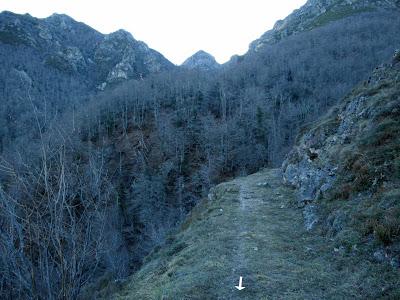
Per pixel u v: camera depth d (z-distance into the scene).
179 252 14.32
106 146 67.00
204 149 73.25
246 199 21.02
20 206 4.55
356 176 14.24
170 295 9.60
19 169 4.85
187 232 17.62
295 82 108.44
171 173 67.88
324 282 9.01
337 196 14.33
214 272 10.54
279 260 10.95
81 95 154.38
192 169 69.19
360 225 10.91
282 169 27.77
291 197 19.61
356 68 113.06
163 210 53.69
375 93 19.30
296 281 9.34
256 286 9.32
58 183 4.90
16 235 4.50
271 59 139.62
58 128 5.77
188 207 57.66
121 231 44.38
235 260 11.35
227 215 17.59
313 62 124.25
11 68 148.12
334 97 91.38
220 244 13.10
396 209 10.13
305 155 22.16
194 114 86.81
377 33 145.75
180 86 103.62
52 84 159.88
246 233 14.04
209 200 25.69
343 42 138.50
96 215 5.43
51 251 4.81
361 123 17.86
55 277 4.82
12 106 79.75
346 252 10.27
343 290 8.32
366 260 9.34
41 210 4.70
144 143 76.44
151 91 106.62
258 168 65.44
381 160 13.54
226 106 94.50
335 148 18.47
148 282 12.23
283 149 60.44
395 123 15.23
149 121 91.00
